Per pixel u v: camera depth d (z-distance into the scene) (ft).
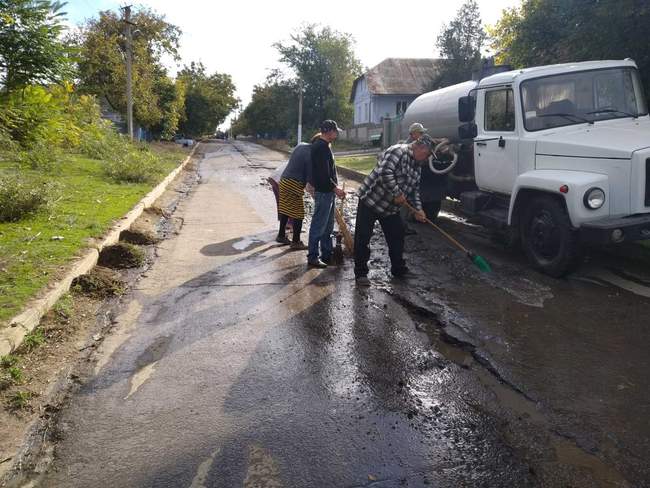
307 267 21.49
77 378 12.05
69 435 9.84
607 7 24.17
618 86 21.16
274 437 9.75
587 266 20.71
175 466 8.94
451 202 38.24
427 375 12.23
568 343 13.82
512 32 33.86
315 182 20.89
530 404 10.91
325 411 10.66
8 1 23.86
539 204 19.34
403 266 20.03
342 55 155.22
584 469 8.84
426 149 18.24
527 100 20.95
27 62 25.29
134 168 46.73
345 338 14.33
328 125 20.56
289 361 12.94
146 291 18.44
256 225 31.01
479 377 12.13
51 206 27.32
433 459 9.12
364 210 18.92
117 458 9.16
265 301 17.35
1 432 9.86
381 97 132.57
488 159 23.11
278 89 161.89
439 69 90.74
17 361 12.33
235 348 13.71
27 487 8.47
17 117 27.32
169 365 12.75
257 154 122.93
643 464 8.95
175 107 126.52
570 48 28.76
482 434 9.87
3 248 20.10
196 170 76.07
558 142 19.08
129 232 25.84
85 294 17.42
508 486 8.44
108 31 98.02
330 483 8.50
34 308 14.39
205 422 10.26
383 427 10.09
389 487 8.40
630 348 13.48
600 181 17.21
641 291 17.78
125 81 90.99
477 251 23.84
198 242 26.27
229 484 8.47
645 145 17.06
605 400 11.01
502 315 15.79
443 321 15.33
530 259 20.22
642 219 16.83
